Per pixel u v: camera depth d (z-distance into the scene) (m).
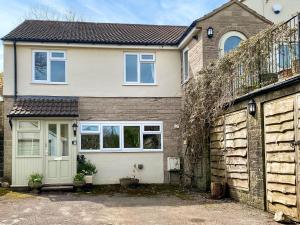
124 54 18.72
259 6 20.78
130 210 11.48
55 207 12.16
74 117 16.81
